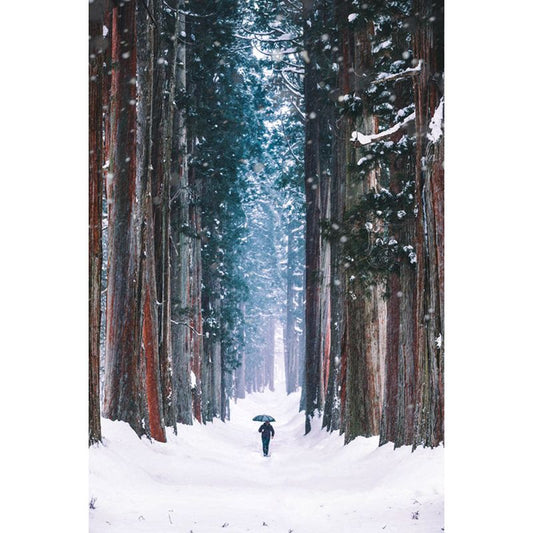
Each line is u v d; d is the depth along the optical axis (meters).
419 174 15.77
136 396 20.91
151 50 22.41
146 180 22.16
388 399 18.94
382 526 10.45
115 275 21.05
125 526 10.52
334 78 28.92
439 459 14.75
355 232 18.38
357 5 18.81
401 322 17.94
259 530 10.55
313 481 16.92
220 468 20.00
